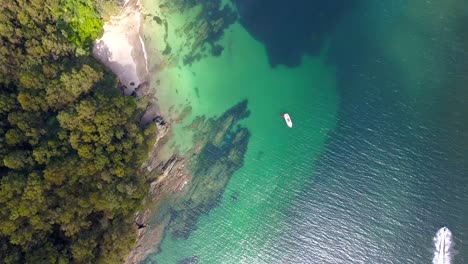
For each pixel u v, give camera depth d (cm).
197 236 5369
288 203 5425
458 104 5291
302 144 5491
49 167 4219
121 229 4678
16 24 4572
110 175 4531
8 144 4284
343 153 5434
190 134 5428
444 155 5278
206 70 5469
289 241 5378
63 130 4462
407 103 5388
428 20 5391
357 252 5306
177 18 5403
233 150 5481
